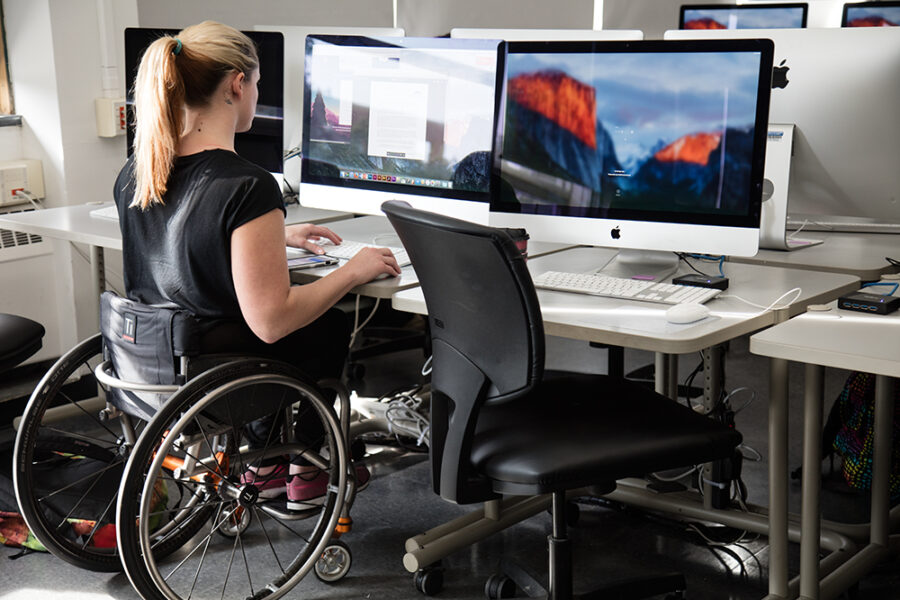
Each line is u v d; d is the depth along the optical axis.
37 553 2.40
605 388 1.98
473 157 2.37
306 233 2.40
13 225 2.73
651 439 1.72
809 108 2.59
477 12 5.43
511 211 2.32
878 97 2.51
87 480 2.36
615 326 1.74
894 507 2.47
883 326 1.71
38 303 3.50
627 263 2.31
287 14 4.29
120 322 2.06
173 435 1.88
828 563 2.20
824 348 1.57
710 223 2.11
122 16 3.50
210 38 2.00
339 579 2.26
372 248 2.15
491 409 1.89
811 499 1.94
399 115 2.46
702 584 2.24
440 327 1.72
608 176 2.20
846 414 2.72
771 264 2.35
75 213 2.87
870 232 2.75
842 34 2.52
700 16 6.11
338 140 2.57
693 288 1.97
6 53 3.42
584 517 2.60
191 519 2.34
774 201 2.44
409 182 2.48
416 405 2.92
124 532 1.90
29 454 2.13
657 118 2.13
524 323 1.55
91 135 3.49
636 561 2.35
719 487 2.44
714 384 2.41
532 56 2.24
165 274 1.99
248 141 2.74
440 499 2.70
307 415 2.26
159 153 1.94
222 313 1.99
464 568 2.32
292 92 3.07
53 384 2.17
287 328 1.95
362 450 2.90
